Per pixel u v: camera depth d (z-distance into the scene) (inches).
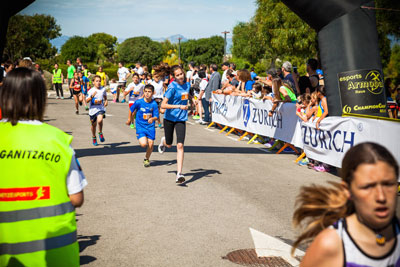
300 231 194.9
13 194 88.1
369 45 282.4
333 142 297.7
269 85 440.1
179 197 248.5
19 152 88.7
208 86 577.6
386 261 65.8
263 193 259.1
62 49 2623.0
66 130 506.0
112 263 161.3
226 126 517.7
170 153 383.6
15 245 88.2
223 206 232.8
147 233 192.4
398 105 486.9
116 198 244.8
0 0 292.0
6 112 90.7
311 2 284.7
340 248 65.2
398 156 240.2
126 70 911.0
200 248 176.7
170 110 278.7
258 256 169.5
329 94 295.9
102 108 408.5
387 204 62.6
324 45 292.0
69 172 91.7
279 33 896.9
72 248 92.7
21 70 91.9
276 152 399.9
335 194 73.5
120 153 377.1
